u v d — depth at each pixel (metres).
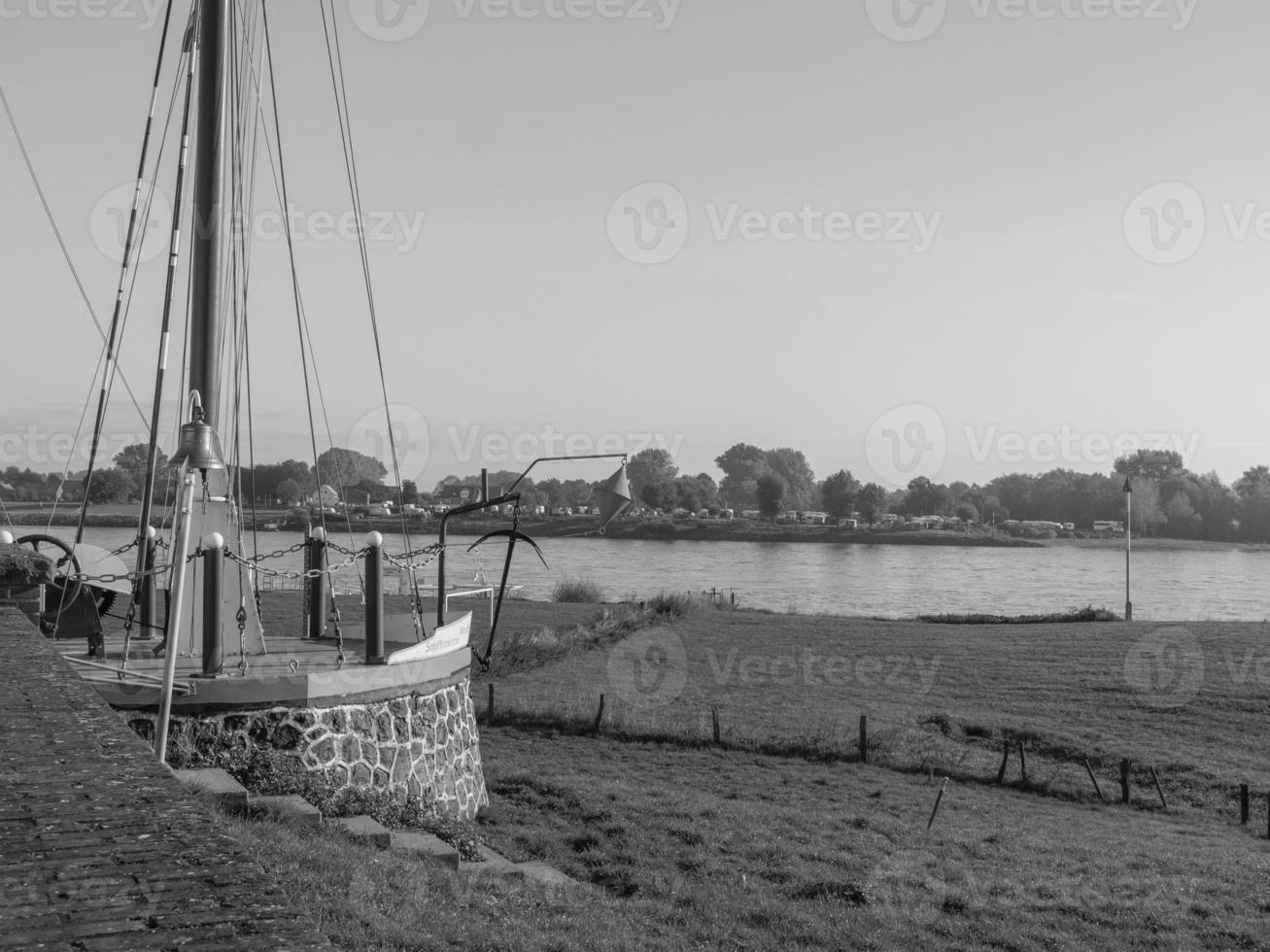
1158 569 137.38
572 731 32.75
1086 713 37.03
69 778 5.78
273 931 3.91
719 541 181.38
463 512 19.58
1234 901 17.91
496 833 18.38
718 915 14.73
